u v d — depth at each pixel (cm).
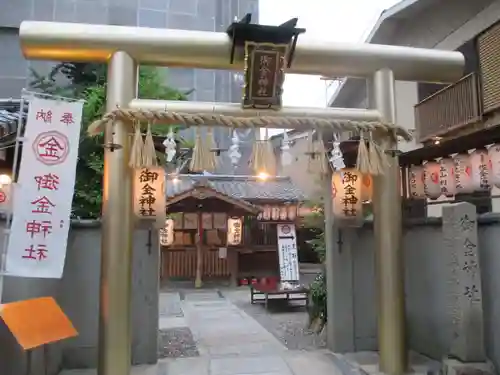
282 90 554
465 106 858
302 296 1315
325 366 609
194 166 548
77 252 616
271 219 1717
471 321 502
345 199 643
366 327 694
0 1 1683
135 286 632
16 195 425
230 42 554
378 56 586
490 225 521
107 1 1848
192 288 1591
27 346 354
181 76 2022
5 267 412
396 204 585
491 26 780
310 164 577
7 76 1625
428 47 1139
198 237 1634
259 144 564
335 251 702
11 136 621
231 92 2095
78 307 609
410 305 689
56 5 1762
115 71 536
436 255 620
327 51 572
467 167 623
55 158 442
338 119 571
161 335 819
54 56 536
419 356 642
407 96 1209
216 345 739
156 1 1945
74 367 601
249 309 1141
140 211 594
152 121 536
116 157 527
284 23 522
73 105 457
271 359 646
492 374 486
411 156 695
